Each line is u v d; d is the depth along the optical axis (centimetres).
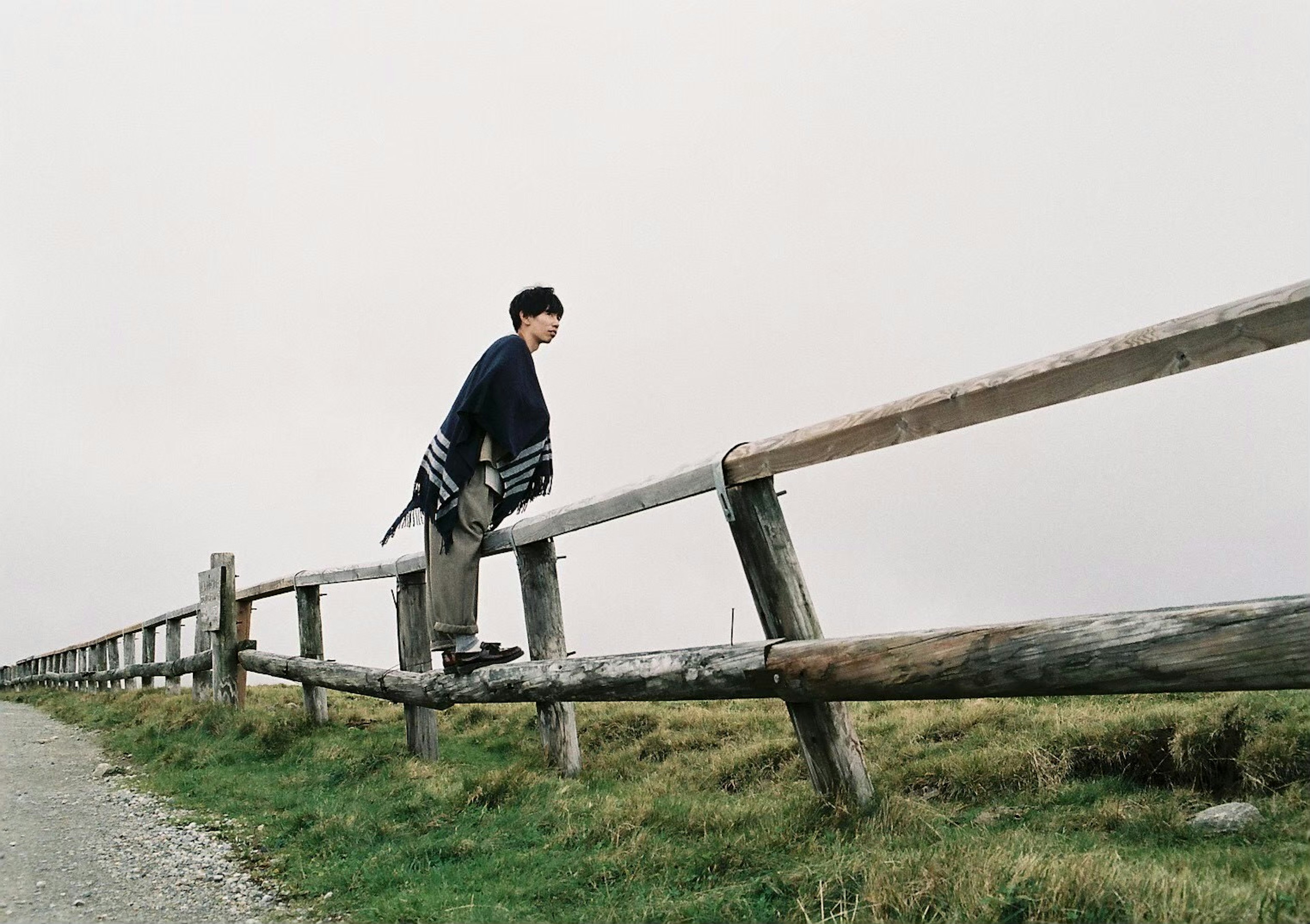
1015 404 285
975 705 630
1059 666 266
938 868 269
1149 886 240
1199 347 244
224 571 1012
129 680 1562
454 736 773
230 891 370
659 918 283
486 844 390
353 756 632
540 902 316
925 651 303
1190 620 240
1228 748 383
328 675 761
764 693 368
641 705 824
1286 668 221
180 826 490
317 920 326
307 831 446
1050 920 233
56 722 1132
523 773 486
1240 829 311
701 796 449
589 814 415
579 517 476
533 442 494
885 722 626
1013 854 278
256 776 618
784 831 348
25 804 571
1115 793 379
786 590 372
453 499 480
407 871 368
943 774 440
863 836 334
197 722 852
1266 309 231
